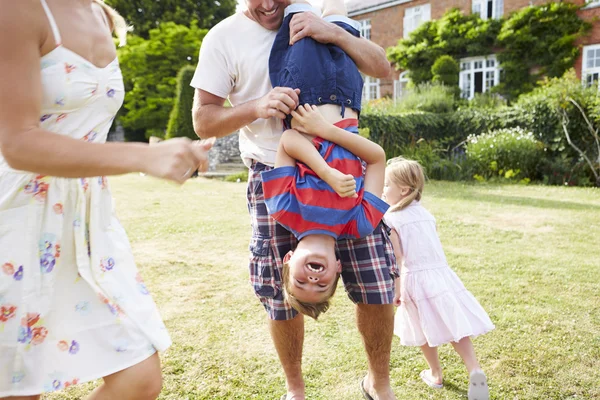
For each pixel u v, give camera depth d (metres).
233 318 3.22
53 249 1.38
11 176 1.33
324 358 2.69
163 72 20.09
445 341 2.38
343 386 2.42
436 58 19.94
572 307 3.34
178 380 2.46
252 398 2.30
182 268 4.31
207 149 1.24
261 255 2.16
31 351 1.36
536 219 6.32
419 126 12.98
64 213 1.41
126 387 1.43
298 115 1.92
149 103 19.62
